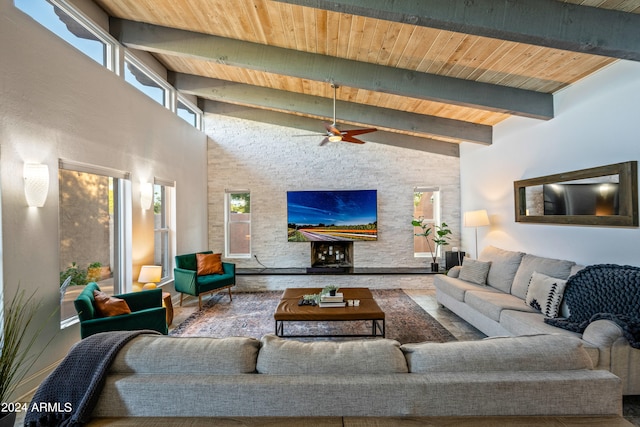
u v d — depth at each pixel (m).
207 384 1.25
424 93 3.58
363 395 1.24
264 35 3.45
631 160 2.71
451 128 4.93
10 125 2.32
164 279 4.93
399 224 6.19
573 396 1.23
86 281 3.32
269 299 5.25
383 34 3.00
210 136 6.25
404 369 1.32
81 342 1.40
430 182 6.16
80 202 3.24
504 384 1.23
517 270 3.77
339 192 6.09
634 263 2.69
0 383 1.51
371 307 3.39
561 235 3.48
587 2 2.25
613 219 2.82
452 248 5.99
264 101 5.10
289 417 1.24
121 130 3.65
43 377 2.60
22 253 2.42
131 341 1.42
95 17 3.48
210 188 6.25
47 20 2.88
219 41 3.71
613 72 2.88
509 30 2.24
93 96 3.18
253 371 1.35
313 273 5.77
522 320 2.81
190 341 1.41
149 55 4.52
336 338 3.61
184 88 5.21
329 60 3.59
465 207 5.88
